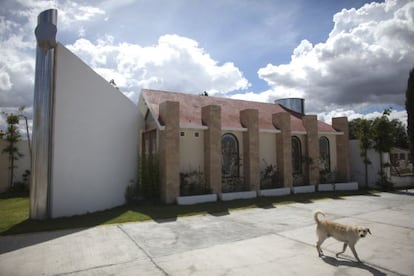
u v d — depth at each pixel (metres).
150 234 7.89
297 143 18.92
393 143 18.20
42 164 9.51
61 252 6.36
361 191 17.42
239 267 5.47
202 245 6.88
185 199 12.70
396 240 7.27
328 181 19.39
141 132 16.03
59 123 9.79
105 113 11.84
